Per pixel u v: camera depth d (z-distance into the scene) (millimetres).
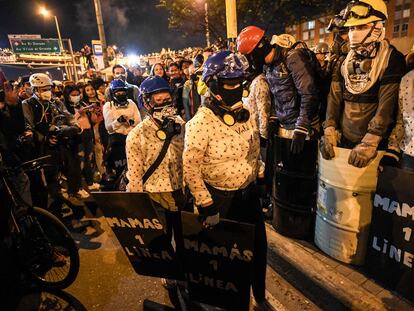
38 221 2580
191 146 1691
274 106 2889
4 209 2598
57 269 2883
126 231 1978
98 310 2395
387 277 2211
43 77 3701
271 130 2949
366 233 2369
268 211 3301
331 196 2443
